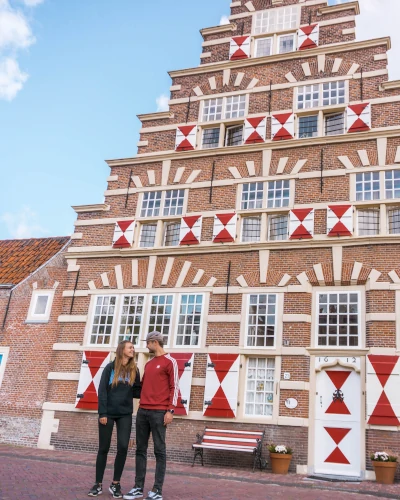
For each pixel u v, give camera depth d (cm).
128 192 1653
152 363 708
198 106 1695
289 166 1486
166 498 715
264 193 1486
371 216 1376
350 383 1241
